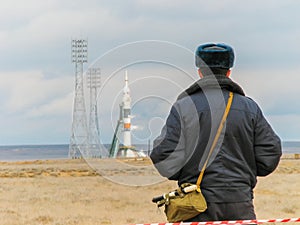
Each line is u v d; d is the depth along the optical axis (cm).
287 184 4488
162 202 793
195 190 773
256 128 798
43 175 5741
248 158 792
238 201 773
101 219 2784
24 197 3728
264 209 3150
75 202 3419
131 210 2942
